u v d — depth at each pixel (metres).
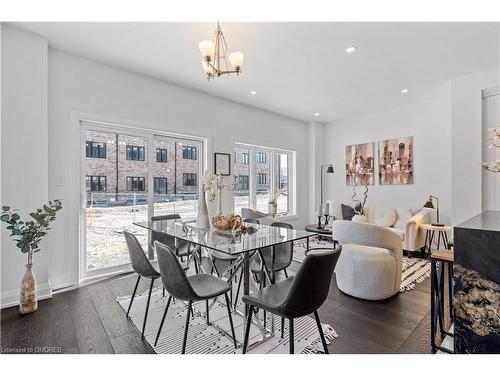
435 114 4.60
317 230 4.21
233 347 1.87
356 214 5.05
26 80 2.57
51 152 2.87
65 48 2.88
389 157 5.20
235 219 2.43
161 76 3.62
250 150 5.29
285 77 3.64
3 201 2.45
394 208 4.86
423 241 4.29
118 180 3.50
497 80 3.29
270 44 2.76
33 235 2.36
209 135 4.34
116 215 3.49
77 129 3.05
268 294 1.70
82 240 3.20
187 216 4.21
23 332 2.04
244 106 4.90
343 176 5.99
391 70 3.40
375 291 2.59
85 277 3.22
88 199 3.25
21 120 2.55
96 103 3.18
